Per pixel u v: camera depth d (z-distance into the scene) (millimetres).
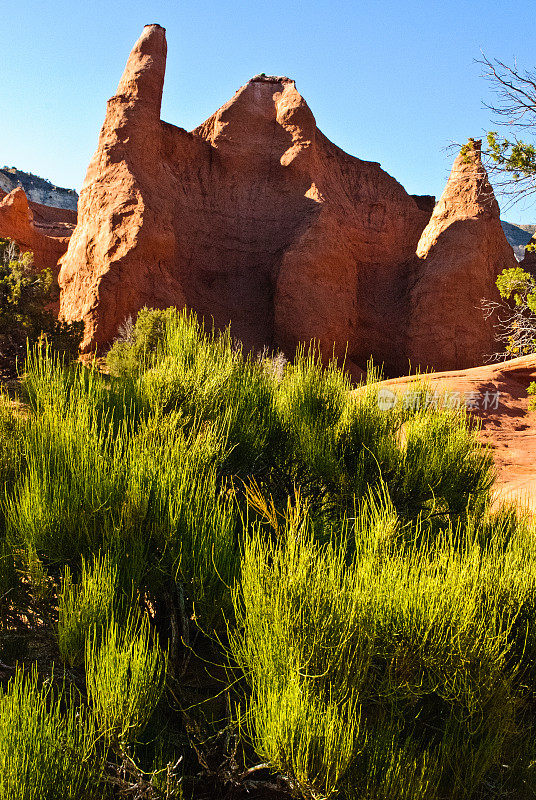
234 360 5703
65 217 75375
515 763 2762
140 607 3252
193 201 51625
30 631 3285
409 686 2764
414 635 2838
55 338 22156
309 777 2486
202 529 3406
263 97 57500
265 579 3021
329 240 48406
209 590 3262
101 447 4137
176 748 2957
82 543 3379
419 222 58844
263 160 54719
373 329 49625
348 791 2490
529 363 16859
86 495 3496
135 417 4906
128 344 26391
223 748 2885
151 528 3551
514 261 48594
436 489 4848
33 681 2787
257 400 5301
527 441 13625
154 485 3650
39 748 2309
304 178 53469
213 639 3221
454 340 45469
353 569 3359
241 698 3184
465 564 3381
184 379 5086
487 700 2789
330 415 5543
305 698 2590
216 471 4531
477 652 2834
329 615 2824
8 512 3521
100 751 2654
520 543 4051
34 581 3242
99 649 2889
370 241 55094
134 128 49469
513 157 10953
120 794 2549
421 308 46688
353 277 50094
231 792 2750
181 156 53125
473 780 2586
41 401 4699
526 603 3309
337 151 60781
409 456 4977
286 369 6098
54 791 2283
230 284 50281
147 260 44812
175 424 4551
